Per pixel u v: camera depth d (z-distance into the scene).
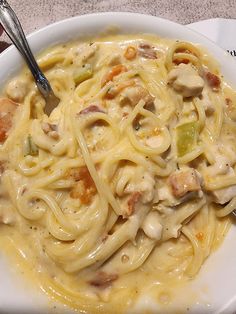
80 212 0.23
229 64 0.25
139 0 0.37
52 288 0.22
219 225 0.24
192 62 0.25
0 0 0.25
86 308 0.22
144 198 0.22
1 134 0.23
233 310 0.21
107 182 0.22
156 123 0.23
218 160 0.23
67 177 0.23
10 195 0.23
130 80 0.24
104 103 0.24
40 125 0.23
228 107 0.25
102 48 0.25
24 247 0.23
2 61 0.24
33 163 0.23
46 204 0.23
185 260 0.23
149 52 0.26
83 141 0.22
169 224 0.23
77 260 0.22
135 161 0.22
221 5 0.37
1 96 0.24
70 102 0.25
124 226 0.22
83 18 0.25
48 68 0.25
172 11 0.37
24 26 0.36
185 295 0.22
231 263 0.23
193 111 0.24
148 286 0.23
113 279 0.22
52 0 0.37
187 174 0.22
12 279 0.22
